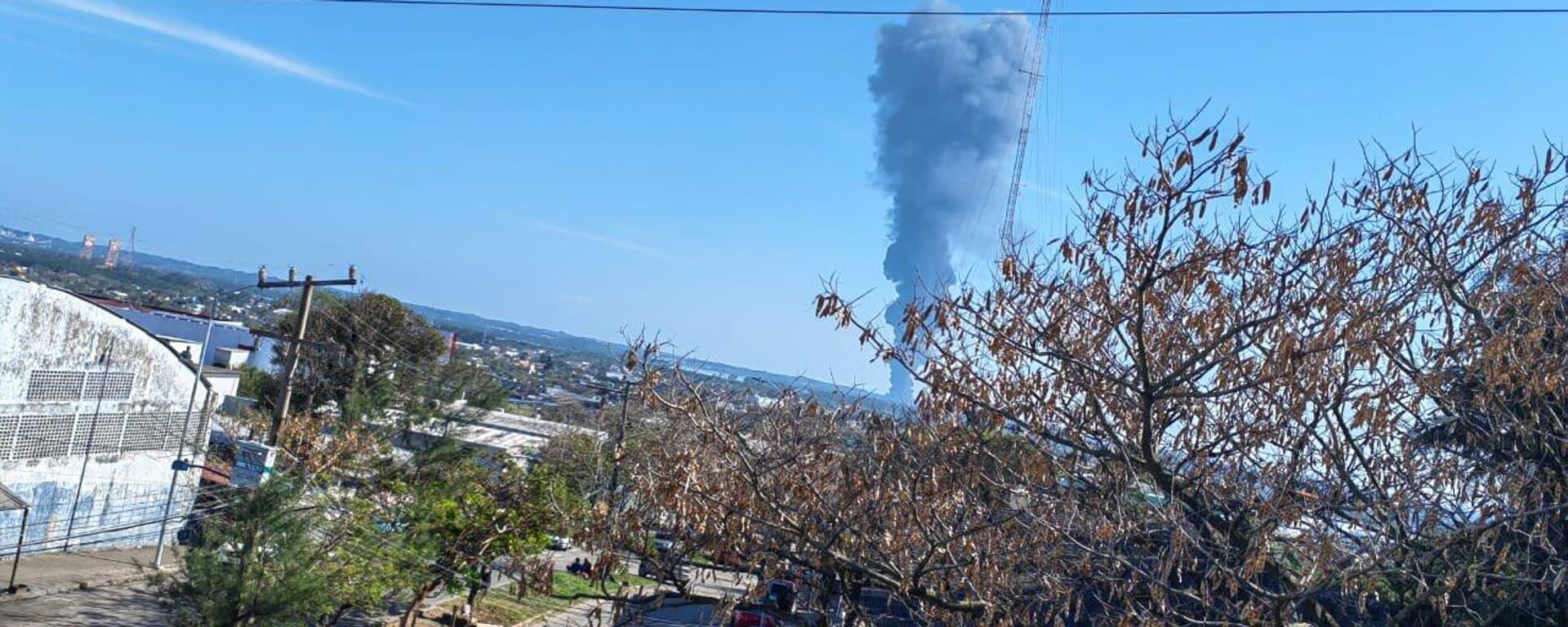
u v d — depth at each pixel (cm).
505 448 2889
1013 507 1065
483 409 2738
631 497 1172
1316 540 925
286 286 2844
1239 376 975
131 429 3288
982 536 1030
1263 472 1000
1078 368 1030
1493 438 930
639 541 1073
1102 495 1029
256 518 2033
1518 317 934
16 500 2717
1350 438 974
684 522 1005
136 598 2766
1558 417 989
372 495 2494
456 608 2753
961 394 994
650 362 1020
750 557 1031
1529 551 898
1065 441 1035
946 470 1023
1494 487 941
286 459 2553
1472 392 989
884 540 1036
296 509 2109
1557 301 951
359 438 2589
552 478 1995
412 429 2655
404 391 2719
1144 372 955
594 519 1096
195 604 2042
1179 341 1003
